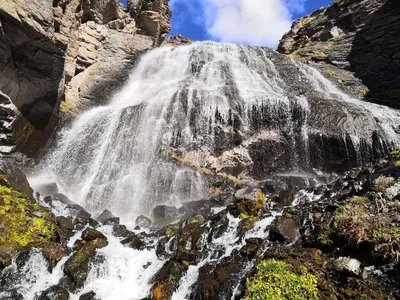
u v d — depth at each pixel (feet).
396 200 19.29
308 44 104.01
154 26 96.22
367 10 91.15
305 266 17.39
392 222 17.67
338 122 52.95
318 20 107.65
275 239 21.40
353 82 79.66
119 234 28.37
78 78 68.95
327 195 28.32
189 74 78.02
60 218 29.27
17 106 41.93
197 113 54.90
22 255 23.52
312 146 52.95
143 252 25.58
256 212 27.04
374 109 61.05
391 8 85.92
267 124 55.31
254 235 23.15
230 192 42.24
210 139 53.11
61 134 53.52
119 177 47.19
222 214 26.96
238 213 27.35
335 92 75.10
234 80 70.38
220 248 22.82
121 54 82.58
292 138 54.39
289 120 55.36
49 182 42.80
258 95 59.26
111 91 71.82
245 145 53.26
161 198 43.45
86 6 79.41
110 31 85.35
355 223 18.34
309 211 22.75
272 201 31.55
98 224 30.99
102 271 23.09
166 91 65.51
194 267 21.36
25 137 44.91
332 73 84.12
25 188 32.24
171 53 86.74
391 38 83.35
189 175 45.50
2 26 34.50
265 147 53.72
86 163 51.42
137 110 55.11
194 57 81.35
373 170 26.27
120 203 43.04
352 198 21.45
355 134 51.75
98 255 23.80
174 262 22.03
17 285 21.85
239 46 89.15
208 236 25.00
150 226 34.19
